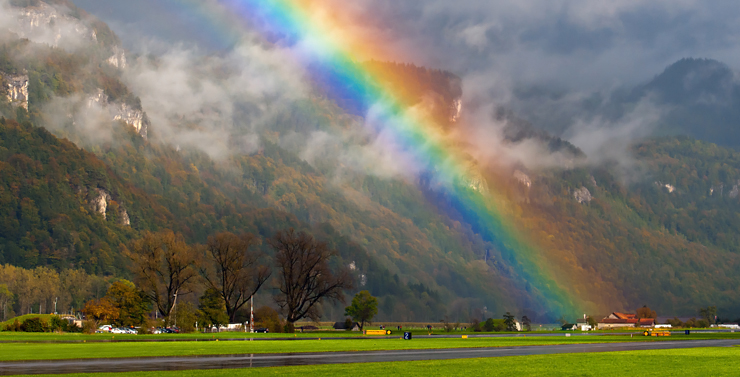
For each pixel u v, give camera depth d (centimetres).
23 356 5275
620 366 4791
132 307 12219
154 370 4297
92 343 7425
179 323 12469
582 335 13400
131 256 13075
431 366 4700
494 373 4241
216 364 4775
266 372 4222
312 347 7019
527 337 11619
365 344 7862
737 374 4250
